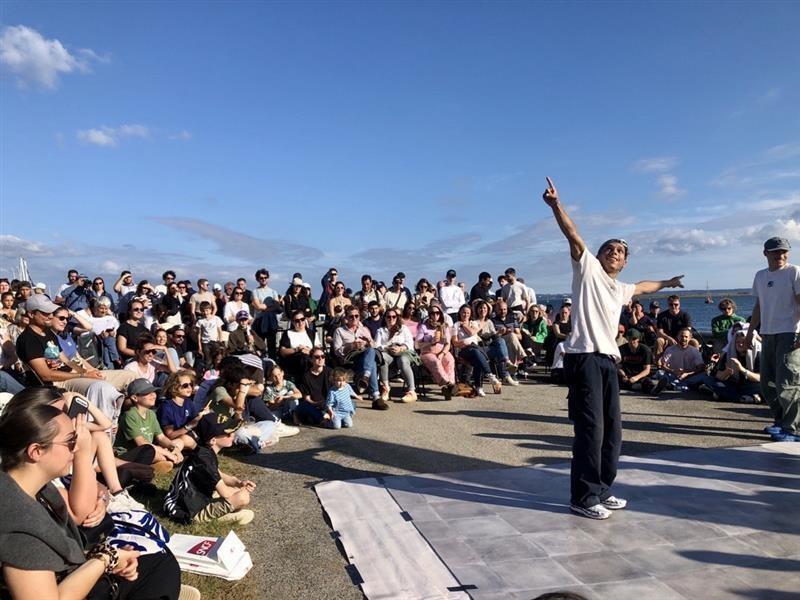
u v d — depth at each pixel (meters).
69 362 7.01
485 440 6.93
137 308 9.57
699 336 12.00
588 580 3.51
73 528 2.67
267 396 7.93
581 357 4.45
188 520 4.48
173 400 5.97
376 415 8.52
